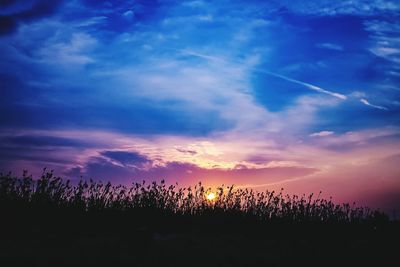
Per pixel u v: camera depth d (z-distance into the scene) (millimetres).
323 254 6441
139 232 5977
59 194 7938
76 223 7199
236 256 5570
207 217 8836
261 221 9117
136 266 4734
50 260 4566
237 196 9812
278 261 5688
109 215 7859
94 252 5035
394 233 8688
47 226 6754
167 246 5629
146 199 8703
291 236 8195
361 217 10555
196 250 5598
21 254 4656
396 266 6160
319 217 9938
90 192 8344
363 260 6355
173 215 8625
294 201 10047
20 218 6883
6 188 7598
